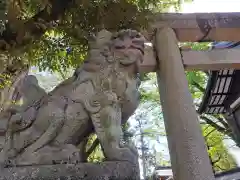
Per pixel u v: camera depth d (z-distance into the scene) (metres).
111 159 1.98
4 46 2.61
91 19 3.26
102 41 2.40
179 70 4.45
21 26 2.60
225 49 5.30
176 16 5.07
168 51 4.67
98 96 2.16
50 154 2.00
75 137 2.14
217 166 10.05
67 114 2.13
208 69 5.27
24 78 2.44
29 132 2.10
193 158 3.58
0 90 2.32
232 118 8.23
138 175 1.96
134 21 3.27
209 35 5.15
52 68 3.95
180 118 3.92
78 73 2.38
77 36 3.47
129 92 2.28
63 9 2.95
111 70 2.28
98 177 1.86
